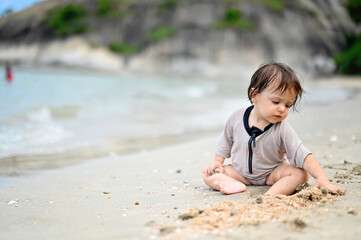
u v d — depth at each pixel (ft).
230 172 9.70
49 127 23.84
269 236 5.79
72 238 6.34
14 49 207.41
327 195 7.87
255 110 9.05
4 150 17.53
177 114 32.65
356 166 11.30
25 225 7.19
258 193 8.92
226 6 190.60
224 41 181.88
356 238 5.62
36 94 44.50
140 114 31.89
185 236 5.98
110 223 7.07
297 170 8.91
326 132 19.17
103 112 32.01
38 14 211.82
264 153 9.07
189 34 185.88
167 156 15.85
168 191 9.66
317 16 195.62
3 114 27.66
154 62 185.68
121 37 197.57
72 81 80.23
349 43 184.75
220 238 5.80
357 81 121.19
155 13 198.39
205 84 98.43
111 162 15.10
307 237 5.70
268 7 188.34
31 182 11.59
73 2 212.64
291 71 8.48
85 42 193.06
